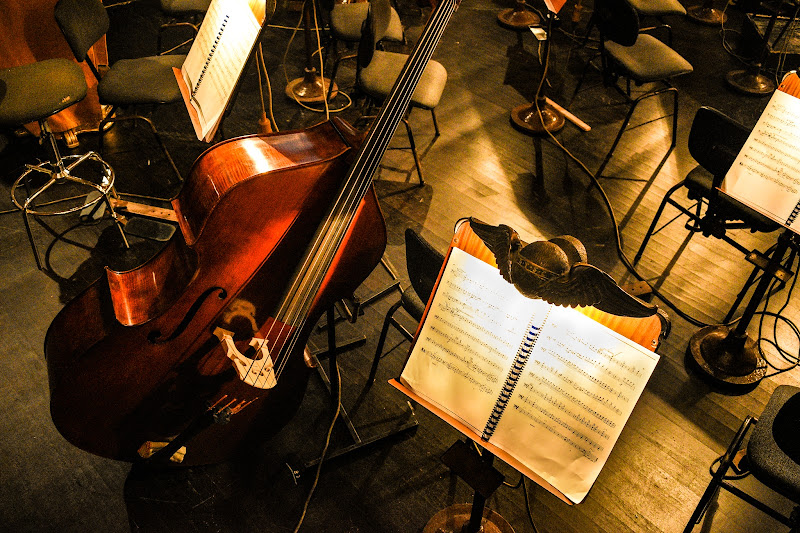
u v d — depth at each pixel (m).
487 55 4.73
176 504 2.17
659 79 3.49
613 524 2.24
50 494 2.15
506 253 1.37
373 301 2.90
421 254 1.95
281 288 1.89
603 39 3.66
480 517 1.94
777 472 1.84
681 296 3.06
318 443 2.39
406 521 2.21
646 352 1.33
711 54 4.88
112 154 3.54
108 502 2.15
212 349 1.88
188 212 1.80
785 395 2.05
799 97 2.13
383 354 2.72
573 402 1.43
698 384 2.71
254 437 2.22
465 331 1.53
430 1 4.64
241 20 2.07
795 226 2.20
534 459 1.49
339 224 1.77
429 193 3.51
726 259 3.28
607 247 3.29
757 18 4.98
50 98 2.74
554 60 4.71
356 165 1.77
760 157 2.24
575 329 1.40
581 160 3.84
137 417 1.94
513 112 4.12
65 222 3.10
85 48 2.89
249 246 1.78
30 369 2.49
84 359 1.76
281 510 2.19
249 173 1.69
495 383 1.51
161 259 1.90
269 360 1.79
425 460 2.39
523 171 3.72
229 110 2.02
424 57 2.12
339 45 4.66
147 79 3.03
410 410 2.53
